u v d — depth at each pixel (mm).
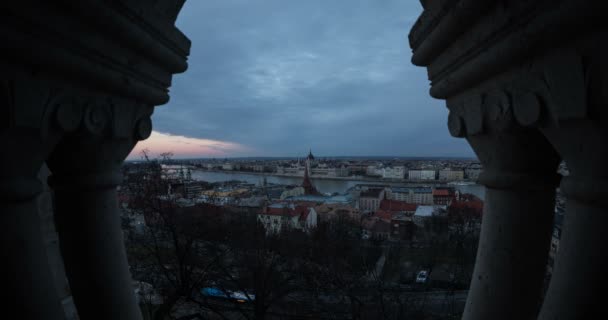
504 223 2053
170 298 8734
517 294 2068
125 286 2607
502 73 1772
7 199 1631
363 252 15648
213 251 11148
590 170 1380
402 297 12781
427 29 2248
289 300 12344
